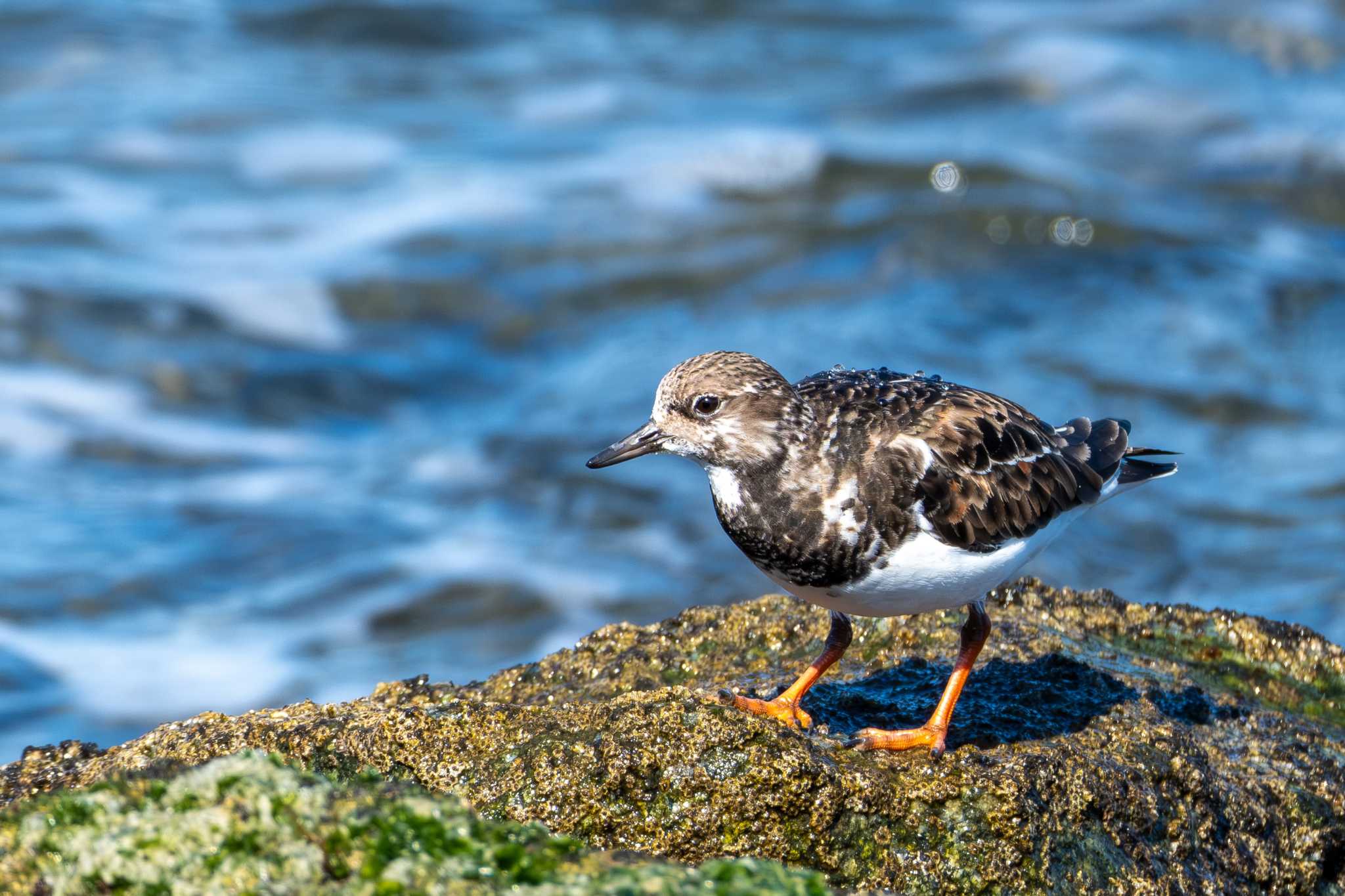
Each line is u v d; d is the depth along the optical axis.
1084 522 14.95
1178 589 13.95
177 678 12.34
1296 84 26.69
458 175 22.75
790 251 20.58
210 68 26.25
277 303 18.83
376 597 13.57
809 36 29.61
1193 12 29.20
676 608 13.58
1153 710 7.37
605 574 14.01
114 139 23.17
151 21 27.77
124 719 11.75
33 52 25.98
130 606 13.29
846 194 22.27
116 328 17.83
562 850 4.78
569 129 24.69
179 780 4.91
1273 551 14.46
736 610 8.41
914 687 7.52
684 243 20.83
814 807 6.12
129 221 20.69
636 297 19.61
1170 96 25.73
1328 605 13.46
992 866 6.25
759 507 6.77
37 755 6.88
